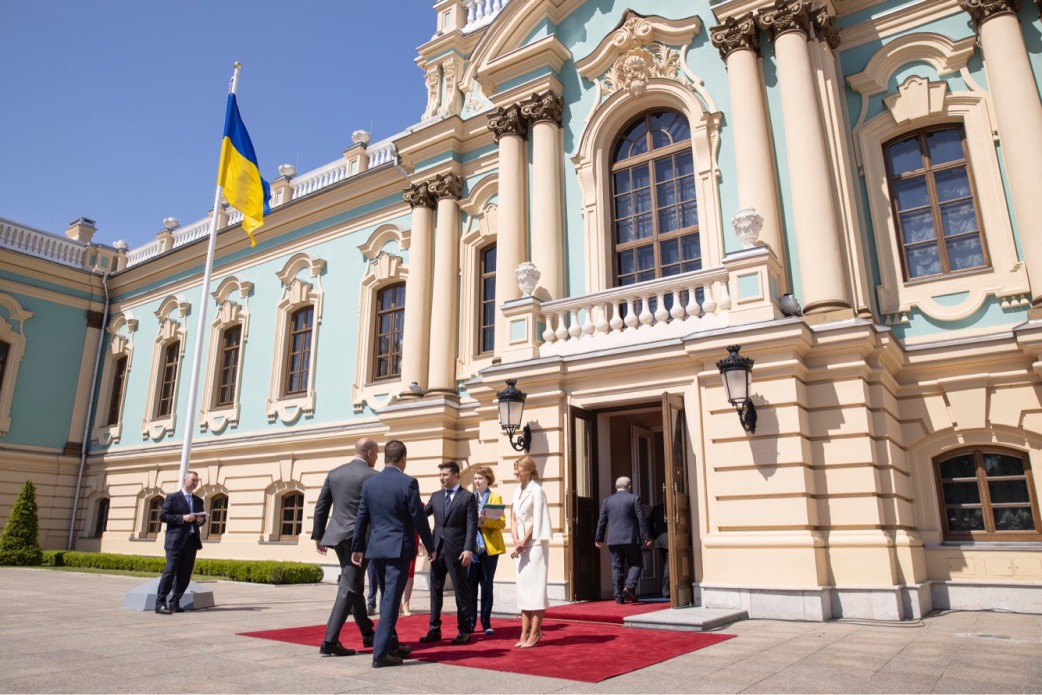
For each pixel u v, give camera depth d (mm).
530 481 6824
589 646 6473
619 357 10211
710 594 8758
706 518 9297
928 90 10766
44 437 22625
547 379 10781
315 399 17828
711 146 11680
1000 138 9898
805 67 10680
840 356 9039
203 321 11445
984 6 10273
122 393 23141
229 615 8906
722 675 5195
